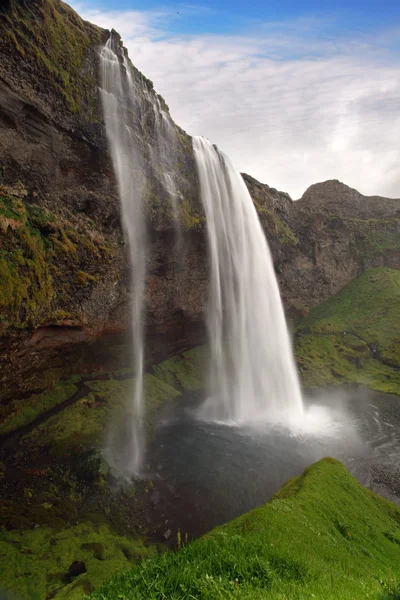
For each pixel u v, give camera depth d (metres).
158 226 43.00
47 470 25.31
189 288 51.75
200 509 25.08
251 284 59.94
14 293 25.41
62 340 32.91
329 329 80.38
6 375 28.08
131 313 42.72
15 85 28.03
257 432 41.25
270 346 61.00
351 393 59.78
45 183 31.70
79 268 33.34
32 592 15.24
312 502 18.27
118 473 26.55
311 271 88.69
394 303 83.62
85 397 35.22
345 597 8.63
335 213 108.69
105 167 35.78
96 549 18.77
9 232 26.34
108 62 37.19
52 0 32.84
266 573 9.36
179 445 35.66
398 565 16.11
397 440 41.34
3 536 18.33
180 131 50.22
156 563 9.58
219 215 53.62
